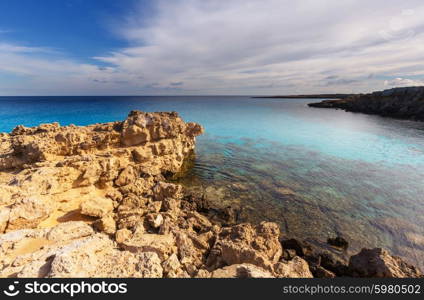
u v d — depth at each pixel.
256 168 21.12
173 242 8.78
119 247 8.13
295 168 21.20
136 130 17.81
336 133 38.09
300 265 7.53
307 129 41.78
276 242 9.30
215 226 10.77
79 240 7.06
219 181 18.06
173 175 18.98
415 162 22.92
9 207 9.02
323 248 10.69
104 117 50.44
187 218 12.05
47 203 10.27
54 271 5.41
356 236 11.59
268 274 6.34
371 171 20.48
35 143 14.73
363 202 14.95
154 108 75.25
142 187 14.77
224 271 6.49
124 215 11.20
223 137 35.06
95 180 13.48
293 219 12.95
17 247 7.41
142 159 17.39
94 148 16.17
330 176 19.27
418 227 12.36
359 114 65.69
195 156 24.89
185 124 24.22
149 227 10.63
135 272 6.21
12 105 83.88
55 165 13.09
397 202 14.96
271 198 15.29
